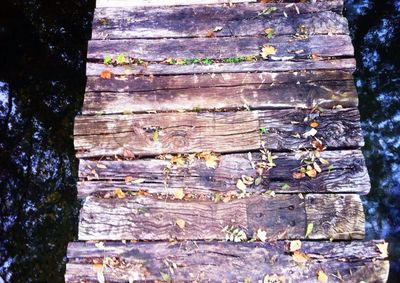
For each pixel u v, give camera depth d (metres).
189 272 1.62
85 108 1.83
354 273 1.61
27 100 3.15
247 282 1.60
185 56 1.93
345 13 3.56
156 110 1.84
